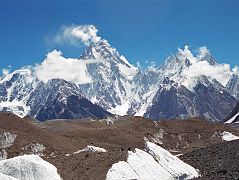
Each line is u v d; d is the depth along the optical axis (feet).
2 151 359.87
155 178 200.13
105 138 517.55
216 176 197.26
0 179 166.09
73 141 454.81
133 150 220.43
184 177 209.67
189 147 589.73
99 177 193.06
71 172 201.98
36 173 196.13
